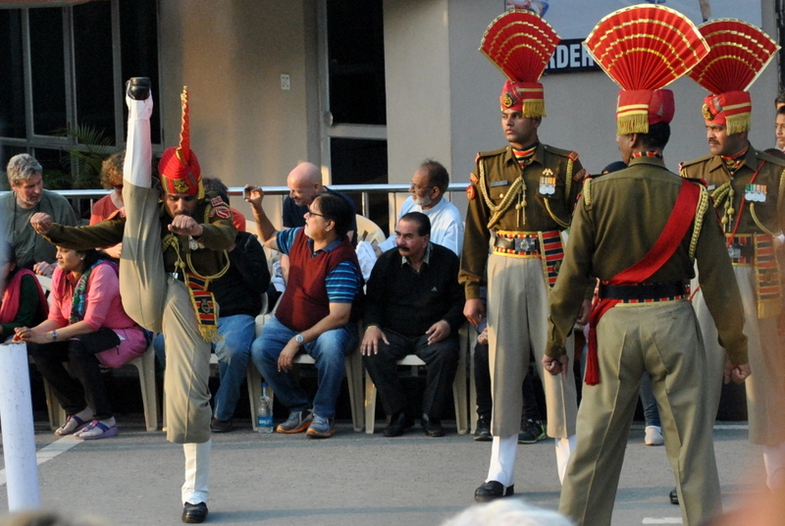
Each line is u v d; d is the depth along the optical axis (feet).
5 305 34.09
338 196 33.65
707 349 24.80
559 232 25.52
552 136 43.70
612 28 21.38
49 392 34.83
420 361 32.76
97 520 7.61
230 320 33.83
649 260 20.53
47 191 37.55
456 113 44.01
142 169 24.44
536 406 32.53
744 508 6.84
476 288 26.53
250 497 27.27
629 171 20.88
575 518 21.06
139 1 55.21
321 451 31.53
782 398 12.10
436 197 35.78
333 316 32.81
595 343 21.12
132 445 32.76
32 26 57.98
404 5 45.24
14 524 7.56
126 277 25.04
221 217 24.86
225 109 53.31
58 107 57.57
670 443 20.81
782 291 25.09
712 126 25.14
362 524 24.97
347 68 49.57
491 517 7.61
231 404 33.91
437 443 32.19
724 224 25.13
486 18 43.70
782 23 41.96
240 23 52.44
